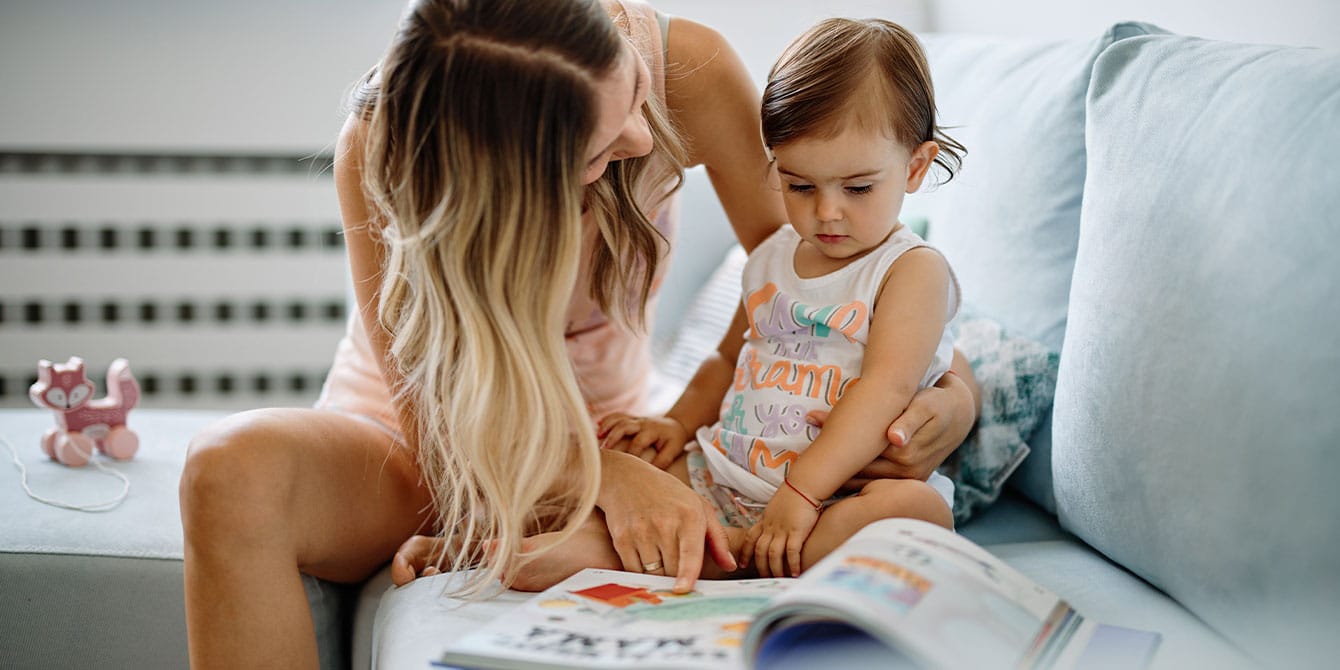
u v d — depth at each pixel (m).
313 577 1.09
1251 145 0.89
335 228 2.29
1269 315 0.83
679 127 1.21
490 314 0.91
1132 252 1.00
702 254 1.90
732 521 1.12
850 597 0.71
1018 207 1.32
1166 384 0.93
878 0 2.28
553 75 0.85
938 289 1.08
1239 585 0.84
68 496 1.28
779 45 2.29
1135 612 0.94
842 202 1.07
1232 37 1.31
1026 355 1.24
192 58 2.17
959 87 1.57
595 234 1.18
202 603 0.95
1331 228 0.79
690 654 0.75
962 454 1.25
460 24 0.85
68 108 2.16
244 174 2.25
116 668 1.18
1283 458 0.80
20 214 2.21
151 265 2.26
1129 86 1.07
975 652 0.70
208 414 1.63
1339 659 0.75
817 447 1.03
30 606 1.17
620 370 1.38
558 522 1.08
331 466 1.05
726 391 1.26
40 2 2.12
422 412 1.07
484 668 0.76
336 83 2.20
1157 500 0.94
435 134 0.86
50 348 2.27
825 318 1.10
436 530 1.20
